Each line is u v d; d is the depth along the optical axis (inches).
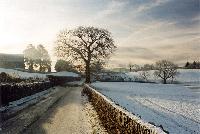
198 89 3181.6
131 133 373.4
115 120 508.4
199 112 1085.1
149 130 300.5
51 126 673.0
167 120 853.2
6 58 4594.0
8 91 1074.1
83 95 1678.2
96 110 934.4
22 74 3587.6
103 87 2687.0
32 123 702.5
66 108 1018.7
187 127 747.4
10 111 898.7
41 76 3742.6
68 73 5329.7
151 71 6781.5
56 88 2475.4
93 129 644.1
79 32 2886.3
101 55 2930.6
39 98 1414.9
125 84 3634.4
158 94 2167.8
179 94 2289.6
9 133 586.2
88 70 2965.1
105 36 2918.3
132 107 1154.0
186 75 6284.5
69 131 624.7
